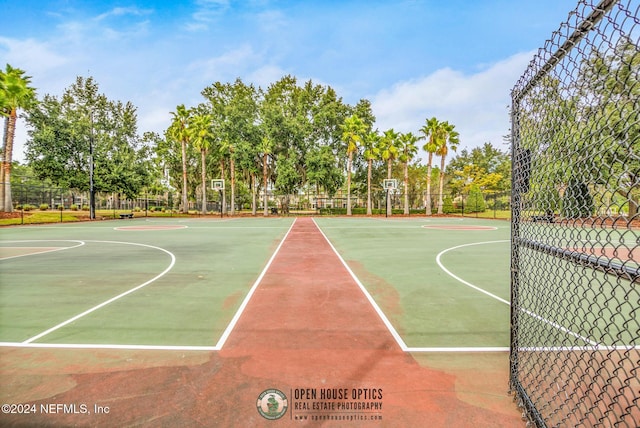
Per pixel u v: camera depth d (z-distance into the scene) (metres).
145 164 40.34
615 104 1.40
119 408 2.58
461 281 6.64
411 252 10.45
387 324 4.32
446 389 2.82
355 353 3.50
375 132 40.19
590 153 1.63
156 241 13.52
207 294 5.73
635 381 2.73
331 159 38.31
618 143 1.42
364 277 6.96
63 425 2.40
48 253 10.34
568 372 3.00
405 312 4.79
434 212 44.56
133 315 4.69
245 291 5.91
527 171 2.47
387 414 2.49
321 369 3.16
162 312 4.81
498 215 37.00
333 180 40.06
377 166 47.09
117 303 5.24
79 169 32.78
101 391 2.82
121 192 35.59
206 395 2.75
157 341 3.81
